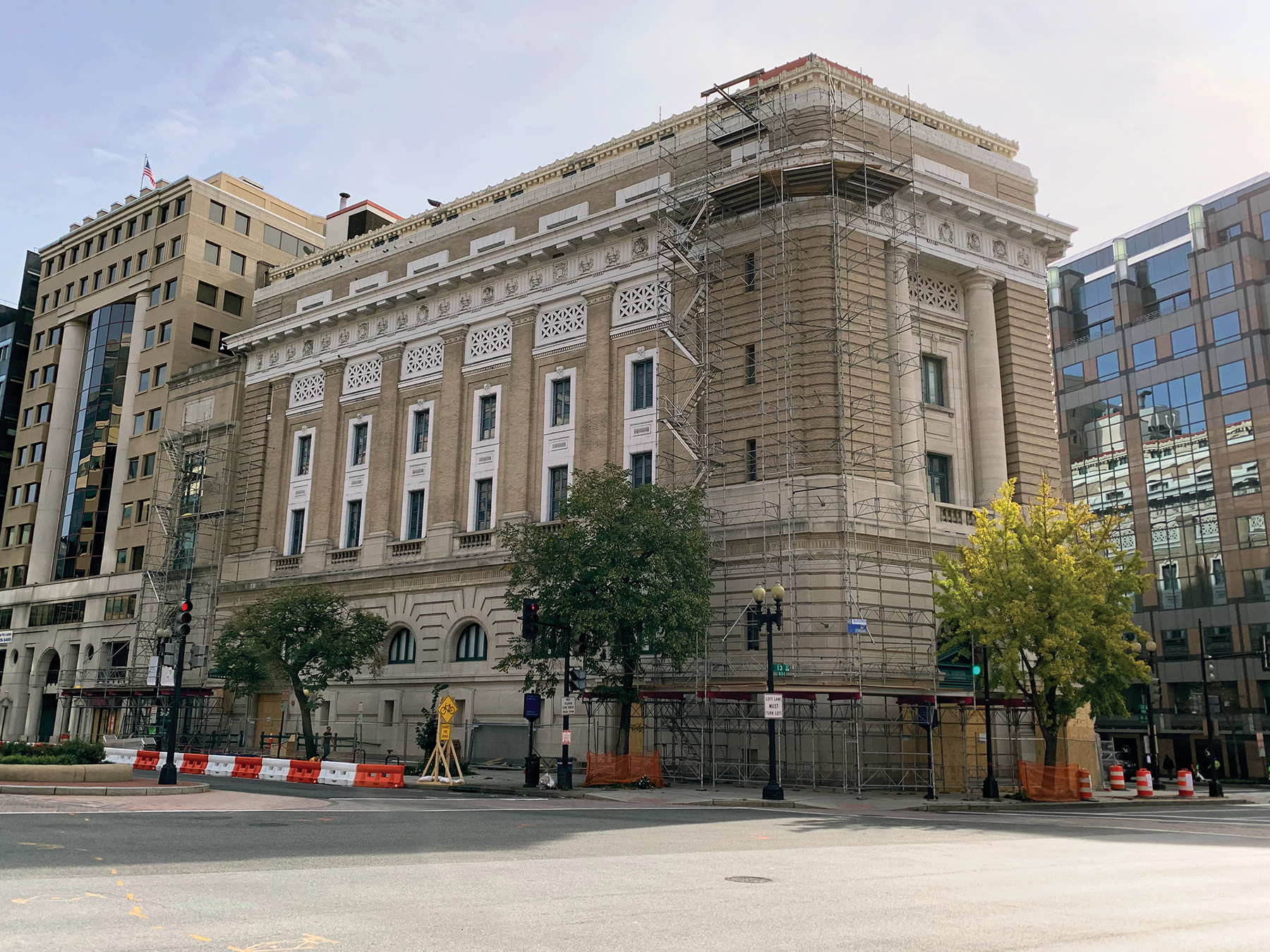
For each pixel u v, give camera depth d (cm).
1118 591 3453
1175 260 7112
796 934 895
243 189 7500
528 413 4522
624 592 3203
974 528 3888
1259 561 6259
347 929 868
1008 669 3281
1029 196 4428
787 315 3634
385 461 5047
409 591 4744
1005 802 3023
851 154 3725
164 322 6944
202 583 5853
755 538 3600
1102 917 1009
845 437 3547
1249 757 6116
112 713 6444
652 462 4069
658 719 3712
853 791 3256
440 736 3275
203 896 1020
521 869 1278
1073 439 7662
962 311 4206
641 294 4247
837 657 3369
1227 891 1220
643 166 4325
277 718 5250
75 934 823
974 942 869
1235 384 6556
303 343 5688
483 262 4750
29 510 7600
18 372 8462
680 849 1571
